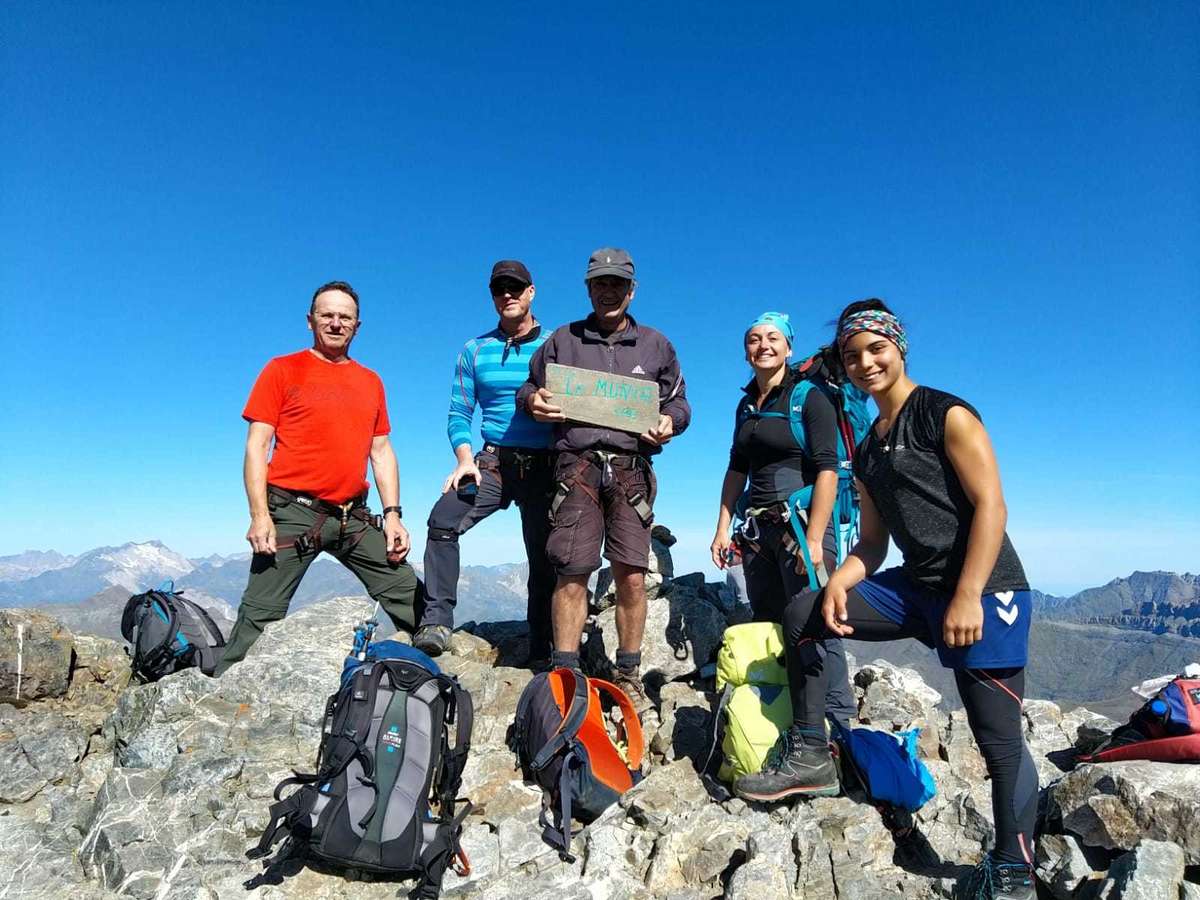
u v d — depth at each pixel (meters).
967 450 3.27
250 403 6.29
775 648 4.74
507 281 6.66
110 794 4.62
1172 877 3.23
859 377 3.62
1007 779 3.34
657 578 7.30
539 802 4.70
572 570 5.45
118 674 6.71
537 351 6.22
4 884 3.99
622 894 3.79
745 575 5.55
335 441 6.35
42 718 5.84
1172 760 4.00
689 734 5.44
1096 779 3.90
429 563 6.54
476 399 7.03
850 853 3.93
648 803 4.42
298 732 5.34
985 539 3.20
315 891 3.92
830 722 4.84
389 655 4.56
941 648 3.56
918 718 5.84
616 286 5.80
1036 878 3.75
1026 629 3.34
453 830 4.06
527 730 4.93
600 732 4.79
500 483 6.78
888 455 3.57
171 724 5.24
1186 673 5.02
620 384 5.70
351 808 3.88
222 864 4.08
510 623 8.27
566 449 5.71
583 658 7.13
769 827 4.10
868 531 3.96
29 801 4.98
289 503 6.31
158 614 6.14
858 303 3.63
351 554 6.64
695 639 6.84
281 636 6.07
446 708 4.38
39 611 6.31
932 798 4.58
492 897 3.82
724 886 3.85
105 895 3.90
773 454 5.26
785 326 5.37
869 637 3.91
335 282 6.61
